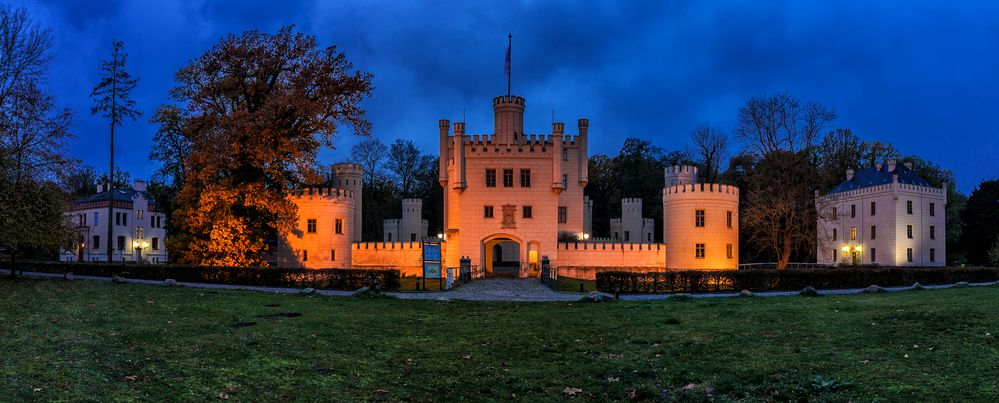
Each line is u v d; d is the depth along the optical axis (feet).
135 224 286.25
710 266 199.21
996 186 276.21
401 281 160.56
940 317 68.39
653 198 357.61
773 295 107.96
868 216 257.75
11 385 41.52
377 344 64.03
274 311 81.51
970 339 58.23
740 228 288.30
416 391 48.88
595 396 48.32
